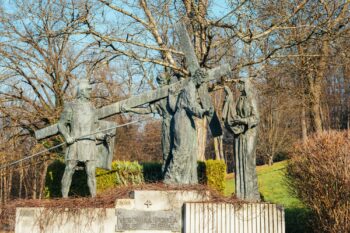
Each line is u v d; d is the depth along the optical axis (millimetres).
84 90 11438
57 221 10180
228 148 42125
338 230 11047
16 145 19219
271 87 18781
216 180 14344
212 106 10844
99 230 10219
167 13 16703
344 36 16234
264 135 34312
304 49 17172
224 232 9836
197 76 11000
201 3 15742
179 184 10750
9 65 18766
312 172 11836
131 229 10242
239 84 10984
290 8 16531
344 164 11133
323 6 16750
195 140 11109
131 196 10617
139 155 34875
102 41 16094
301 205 14898
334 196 11195
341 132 13023
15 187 29922
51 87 19688
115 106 11875
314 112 20234
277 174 22094
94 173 11234
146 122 31656
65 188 11102
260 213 9867
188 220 9891
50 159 18688
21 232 10086
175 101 11539
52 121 18422
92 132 11289
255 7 15484
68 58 19422
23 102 19766
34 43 18125
